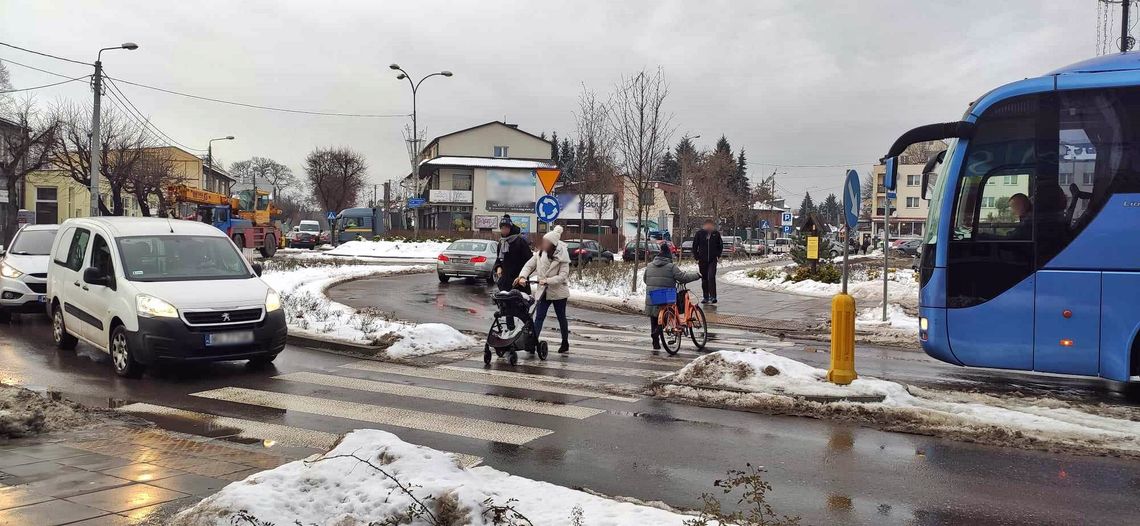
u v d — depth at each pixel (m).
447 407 7.54
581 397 8.05
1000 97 8.37
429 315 16.27
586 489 5.09
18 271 13.63
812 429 6.71
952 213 8.47
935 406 7.32
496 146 75.88
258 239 44.78
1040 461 5.76
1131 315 7.68
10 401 6.76
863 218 93.50
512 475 5.05
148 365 9.27
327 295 19.81
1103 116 7.96
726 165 63.31
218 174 85.81
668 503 4.82
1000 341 8.20
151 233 10.10
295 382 8.78
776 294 22.34
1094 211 7.88
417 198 48.91
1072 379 9.62
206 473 5.11
